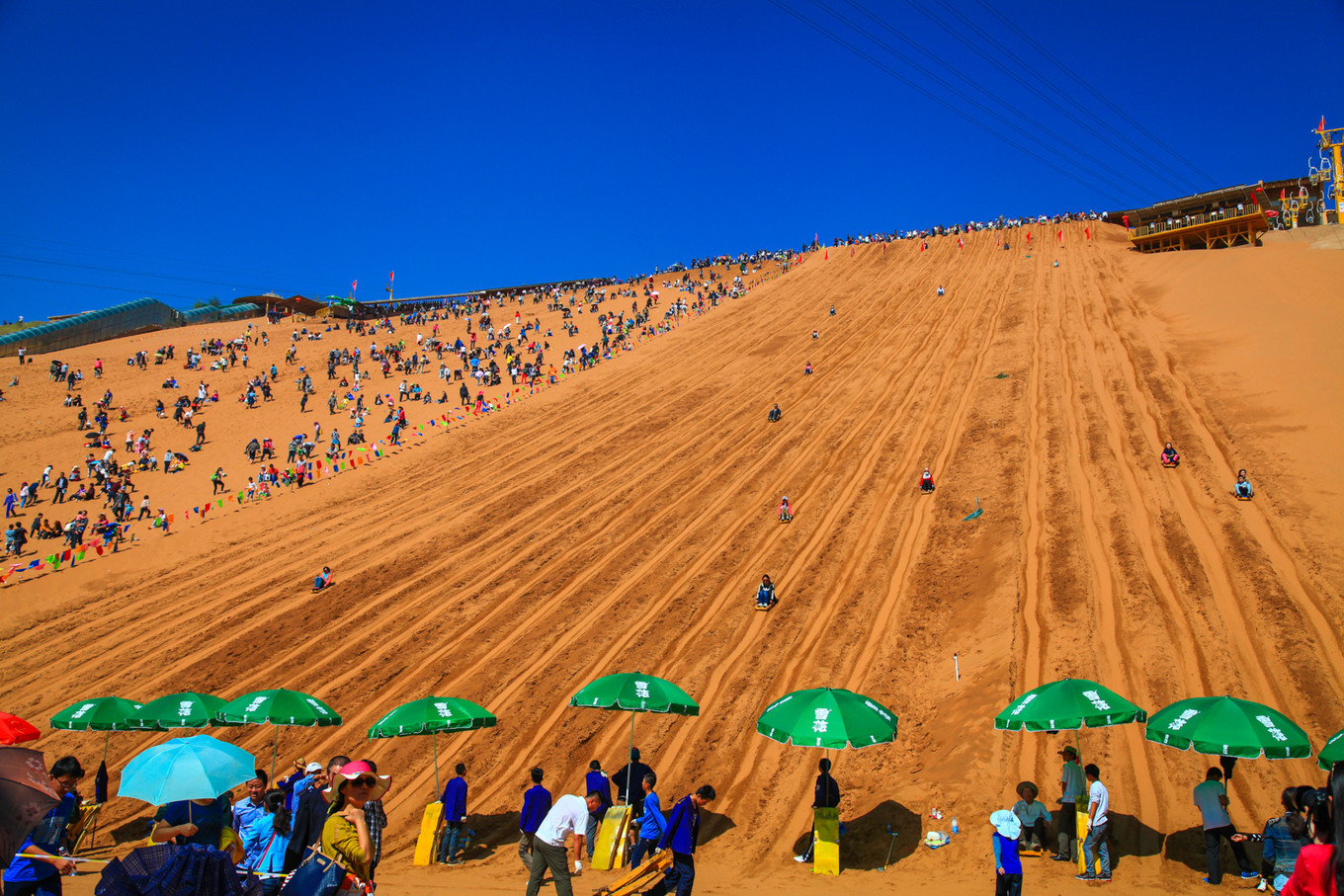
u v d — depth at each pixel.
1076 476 25.41
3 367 52.31
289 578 27.16
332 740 18.62
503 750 17.53
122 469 37.38
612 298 73.31
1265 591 17.81
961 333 43.62
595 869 12.38
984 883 11.24
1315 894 4.58
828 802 12.36
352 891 5.65
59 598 27.02
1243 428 25.73
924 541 23.94
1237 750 10.48
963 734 15.40
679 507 29.41
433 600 24.78
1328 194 54.94
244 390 48.66
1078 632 17.77
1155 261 49.16
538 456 36.12
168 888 5.06
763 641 20.45
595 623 22.34
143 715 15.63
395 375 51.44
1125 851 11.82
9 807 4.96
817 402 37.97
